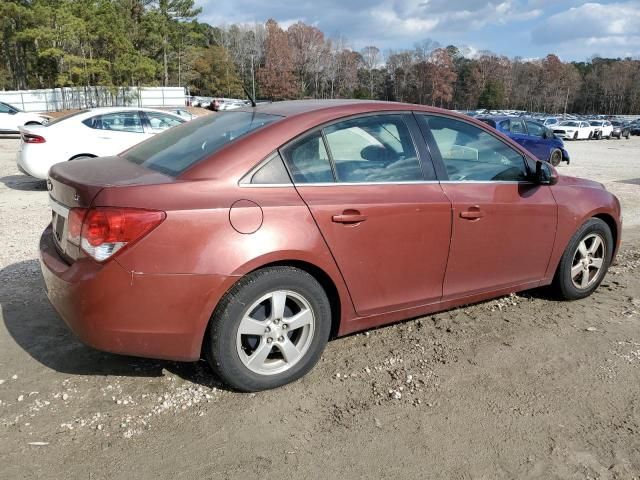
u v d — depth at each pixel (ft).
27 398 9.70
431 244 11.41
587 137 126.00
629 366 11.46
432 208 11.26
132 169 10.29
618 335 12.93
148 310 8.85
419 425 9.29
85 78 133.08
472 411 9.73
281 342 10.04
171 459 8.26
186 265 8.88
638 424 9.50
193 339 9.25
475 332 12.92
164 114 33.71
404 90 458.91
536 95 478.18
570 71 483.51
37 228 21.99
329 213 10.02
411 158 11.49
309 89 429.38
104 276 8.66
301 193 9.96
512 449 8.75
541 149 56.08
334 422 9.31
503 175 12.91
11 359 11.03
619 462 8.52
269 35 386.11
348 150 10.75
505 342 12.42
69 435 8.74
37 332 12.24
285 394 10.09
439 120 12.18
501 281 13.03
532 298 15.14
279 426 9.14
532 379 10.86
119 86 139.85
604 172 51.65
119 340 8.93
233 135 10.41
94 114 31.40
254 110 11.81
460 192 11.85
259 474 8.02
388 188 10.91
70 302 8.97
